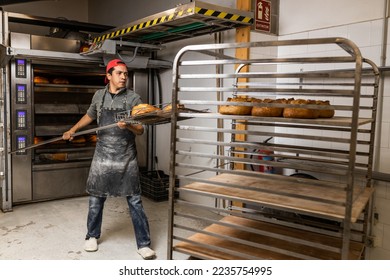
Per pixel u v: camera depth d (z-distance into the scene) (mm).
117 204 4418
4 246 3137
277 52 3758
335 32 3211
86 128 4840
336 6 3193
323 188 2176
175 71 2027
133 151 3000
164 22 3463
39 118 4652
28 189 4254
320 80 3305
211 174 4156
